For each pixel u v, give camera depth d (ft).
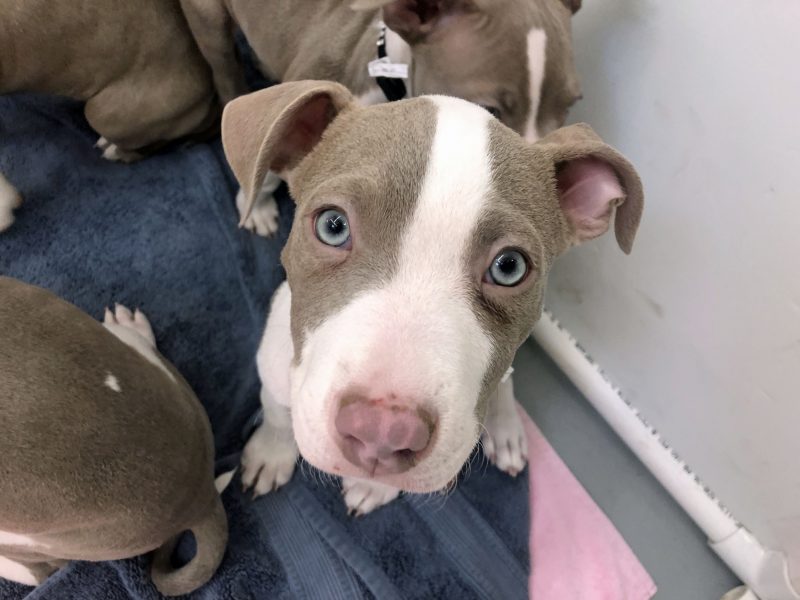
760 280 0.93
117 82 1.25
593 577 1.17
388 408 0.54
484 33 0.99
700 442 1.17
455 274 0.61
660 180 1.01
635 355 1.21
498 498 1.20
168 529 0.88
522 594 1.13
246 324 1.28
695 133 0.93
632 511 1.27
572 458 1.31
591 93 1.09
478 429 0.65
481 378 0.63
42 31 1.13
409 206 0.61
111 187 1.36
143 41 1.24
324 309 0.63
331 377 0.57
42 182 1.34
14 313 0.76
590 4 1.03
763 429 1.04
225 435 1.19
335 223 0.64
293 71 1.23
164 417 0.84
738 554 1.17
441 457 0.57
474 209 0.61
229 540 1.09
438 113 0.66
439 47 1.03
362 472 0.60
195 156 1.42
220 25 1.26
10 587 1.04
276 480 1.12
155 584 1.01
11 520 0.70
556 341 1.35
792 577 1.11
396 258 0.60
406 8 1.01
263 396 1.00
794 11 0.75
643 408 1.26
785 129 0.81
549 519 1.21
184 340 1.24
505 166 0.65
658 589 1.21
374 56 1.13
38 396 0.71
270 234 1.34
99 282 1.26
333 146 0.70
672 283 1.06
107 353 0.81
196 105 1.37
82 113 1.43
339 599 1.06
